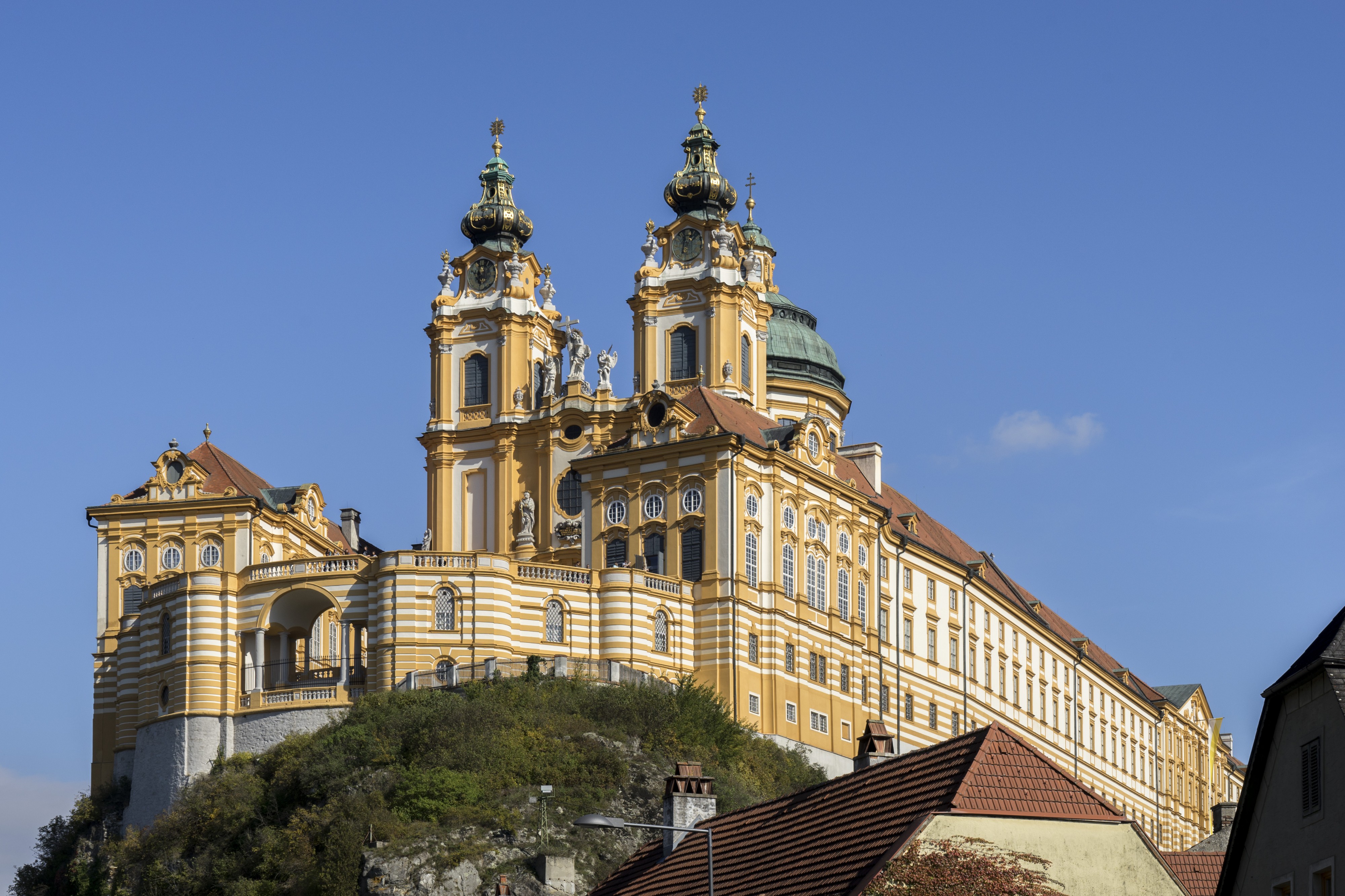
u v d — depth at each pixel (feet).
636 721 354.54
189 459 446.19
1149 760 592.60
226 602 387.14
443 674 370.12
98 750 428.56
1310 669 163.32
